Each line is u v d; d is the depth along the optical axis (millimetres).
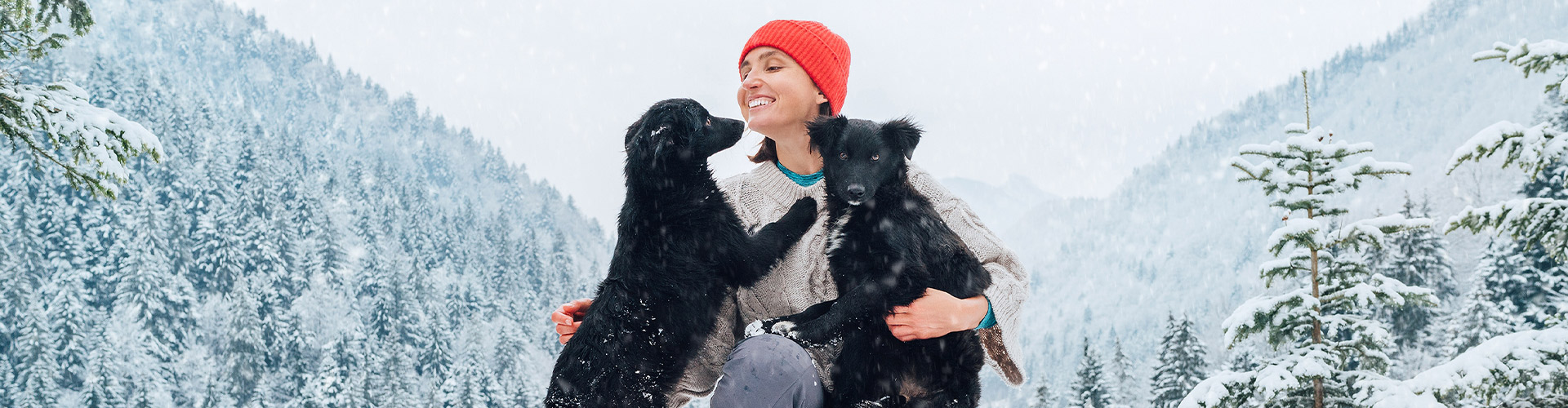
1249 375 7656
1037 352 192250
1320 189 7867
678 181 3455
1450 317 33062
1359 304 7688
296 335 97500
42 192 100625
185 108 181375
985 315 3123
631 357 3133
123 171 6246
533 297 138500
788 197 3756
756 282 3547
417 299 112000
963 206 3695
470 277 140125
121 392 75562
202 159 132375
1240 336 8148
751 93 3750
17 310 82625
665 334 3262
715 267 3432
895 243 3154
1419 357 32969
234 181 137875
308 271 114312
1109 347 176625
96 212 105812
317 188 156750
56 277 95250
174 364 91625
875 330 3289
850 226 3338
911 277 3068
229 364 86312
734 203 3820
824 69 3725
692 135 3455
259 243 110875
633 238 3328
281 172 146000
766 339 2783
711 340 3490
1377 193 149125
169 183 120500
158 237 101688
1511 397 6449
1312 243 7797
